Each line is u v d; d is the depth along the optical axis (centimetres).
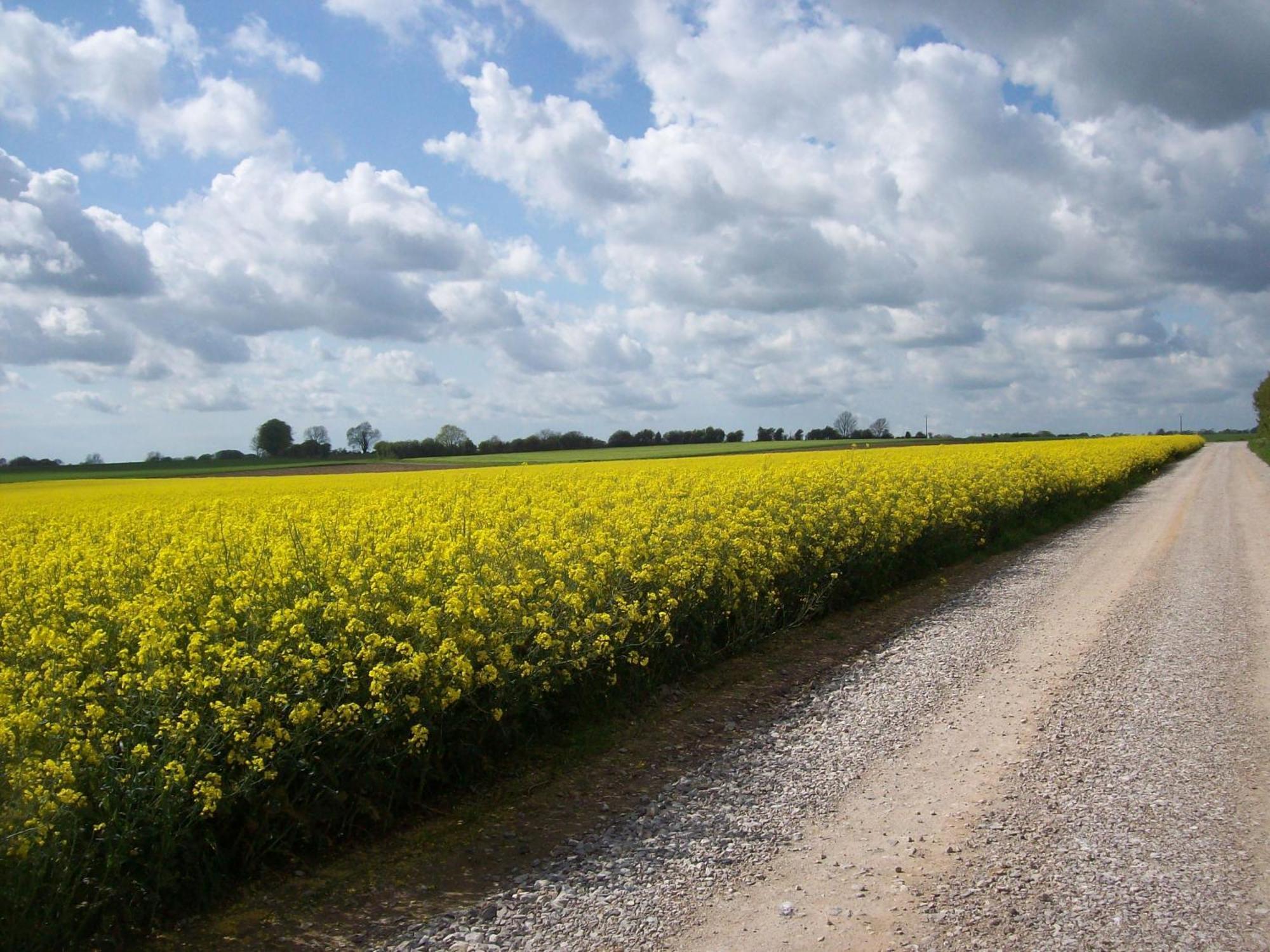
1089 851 495
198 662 573
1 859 422
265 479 4147
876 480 1873
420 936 447
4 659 648
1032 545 1861
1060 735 684
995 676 856
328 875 522
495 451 8794
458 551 888
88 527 1429
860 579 1262
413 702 579
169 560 874
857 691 833
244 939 455
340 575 779
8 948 418
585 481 2119
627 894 479
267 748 508
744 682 895
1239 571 1391
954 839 521
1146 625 1044
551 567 885
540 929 447
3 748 476
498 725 669
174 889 472
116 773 473
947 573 1528
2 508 2236
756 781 630
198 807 478
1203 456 6775
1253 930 412
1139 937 409
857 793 598
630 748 718
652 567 905
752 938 429
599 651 750
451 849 550
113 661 638
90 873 457
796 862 506
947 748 672
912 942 416
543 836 562
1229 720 700
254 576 785
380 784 571
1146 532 1958
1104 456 3422
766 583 1077
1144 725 696
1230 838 503
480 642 666
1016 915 434
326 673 586
